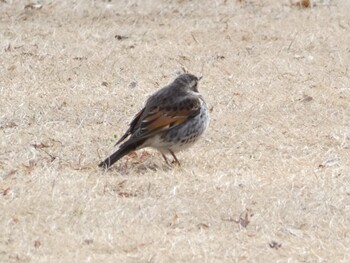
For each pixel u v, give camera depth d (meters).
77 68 18.81
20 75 18.39
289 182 13.74
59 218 12.50
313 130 16.20
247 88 17.95
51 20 21.45
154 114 14.12
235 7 22.44
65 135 15.68
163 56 19.53
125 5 22.36
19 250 11.64
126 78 18.47
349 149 15.47
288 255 11.79
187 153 15.18
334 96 17.72
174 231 12.30
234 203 13.02
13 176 13.88
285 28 21.19
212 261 11.51
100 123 16.39
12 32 20.59
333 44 20.27
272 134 16.00
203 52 19.81
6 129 15.91
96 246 11.79
